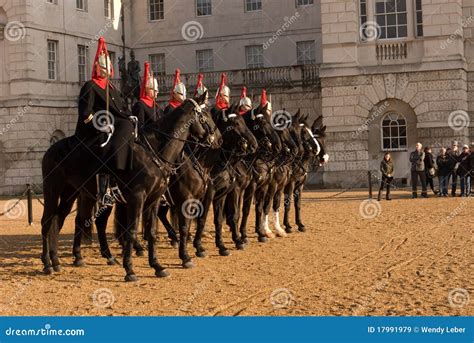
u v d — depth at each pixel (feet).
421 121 122.72
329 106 126.72
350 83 125.59
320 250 54.49
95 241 62.39
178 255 52.70
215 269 46.57
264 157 57.06
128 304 36.32
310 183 141.69
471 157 103.14
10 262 50.88
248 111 57.82
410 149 123.65
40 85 149.59
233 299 37.09
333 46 126.31
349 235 63.41
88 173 44.47
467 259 48.57
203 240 61.26
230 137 51.88
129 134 43.39
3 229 76.13
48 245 46.26
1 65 149.38
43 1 150.92
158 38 172.14
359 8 126.41
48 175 46.29
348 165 126.00
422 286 39.65
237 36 167.02
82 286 41.34
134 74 145.07
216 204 52.90
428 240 58.75
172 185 47.14
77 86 157.79
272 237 61.98
